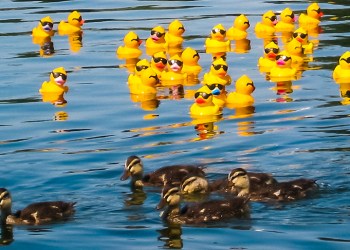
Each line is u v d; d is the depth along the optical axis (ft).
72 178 70.44
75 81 100.17
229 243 58.65
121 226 61.72
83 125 84.74
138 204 65.36
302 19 123.03
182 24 124.16
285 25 121.90
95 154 76.13
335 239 58.49
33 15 133.39
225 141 78.43
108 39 118.62
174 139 79.82
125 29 123.34
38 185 69.26
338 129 80.07
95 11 135.85
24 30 124.57
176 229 61.05
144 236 60.13
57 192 67.92
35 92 96.27
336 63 103.81
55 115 88.17
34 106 91.30
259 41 116.78
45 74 102.94
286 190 64.85
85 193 67.62
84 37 120.26
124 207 64.90
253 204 64.49
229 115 86.69
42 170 72.43
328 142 76.54
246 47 113.80
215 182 67.97
